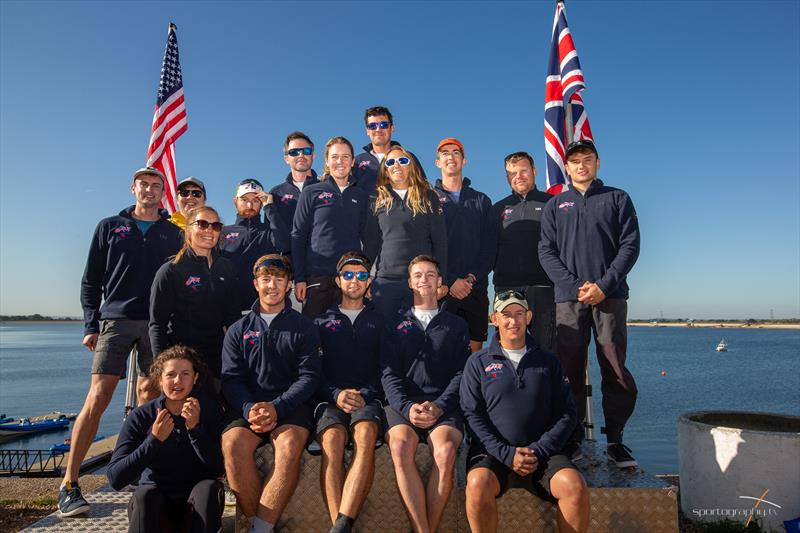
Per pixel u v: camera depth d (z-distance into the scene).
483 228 5.88
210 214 4.41
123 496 4.06
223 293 4.54
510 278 5.70
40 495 5.79
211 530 3.17
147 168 5.03
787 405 45.09
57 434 41.66
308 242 5.56
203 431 3.48
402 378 4.18
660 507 3.56
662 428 33.47
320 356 4.09
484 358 3.95
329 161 5.56
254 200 5.93
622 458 4.11
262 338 4.00
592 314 4.68
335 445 3.55
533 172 5.86
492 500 3.39
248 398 3.77
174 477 3.52
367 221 5.39
